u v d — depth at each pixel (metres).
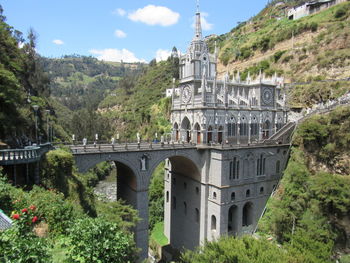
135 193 46.84
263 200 57.03
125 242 18.02
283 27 123.94
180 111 58.88
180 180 61.78
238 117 57.75
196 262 33.22
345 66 78.06
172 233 65.06
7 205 22.48
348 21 92.25
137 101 174.25
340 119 52.88
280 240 47.19
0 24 57.44
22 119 49.16
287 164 59.22
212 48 161.62
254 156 54.75
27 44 87.50
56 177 34.44
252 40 134.50
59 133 85.25
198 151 52.72
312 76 84.62
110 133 145.50
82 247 16.47
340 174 51.06
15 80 42.91
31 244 13.48
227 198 50.78
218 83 59.09
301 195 48.84
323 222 44.62
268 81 70.19
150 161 47.31
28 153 30.58
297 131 58.72
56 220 22.94
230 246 32.66
